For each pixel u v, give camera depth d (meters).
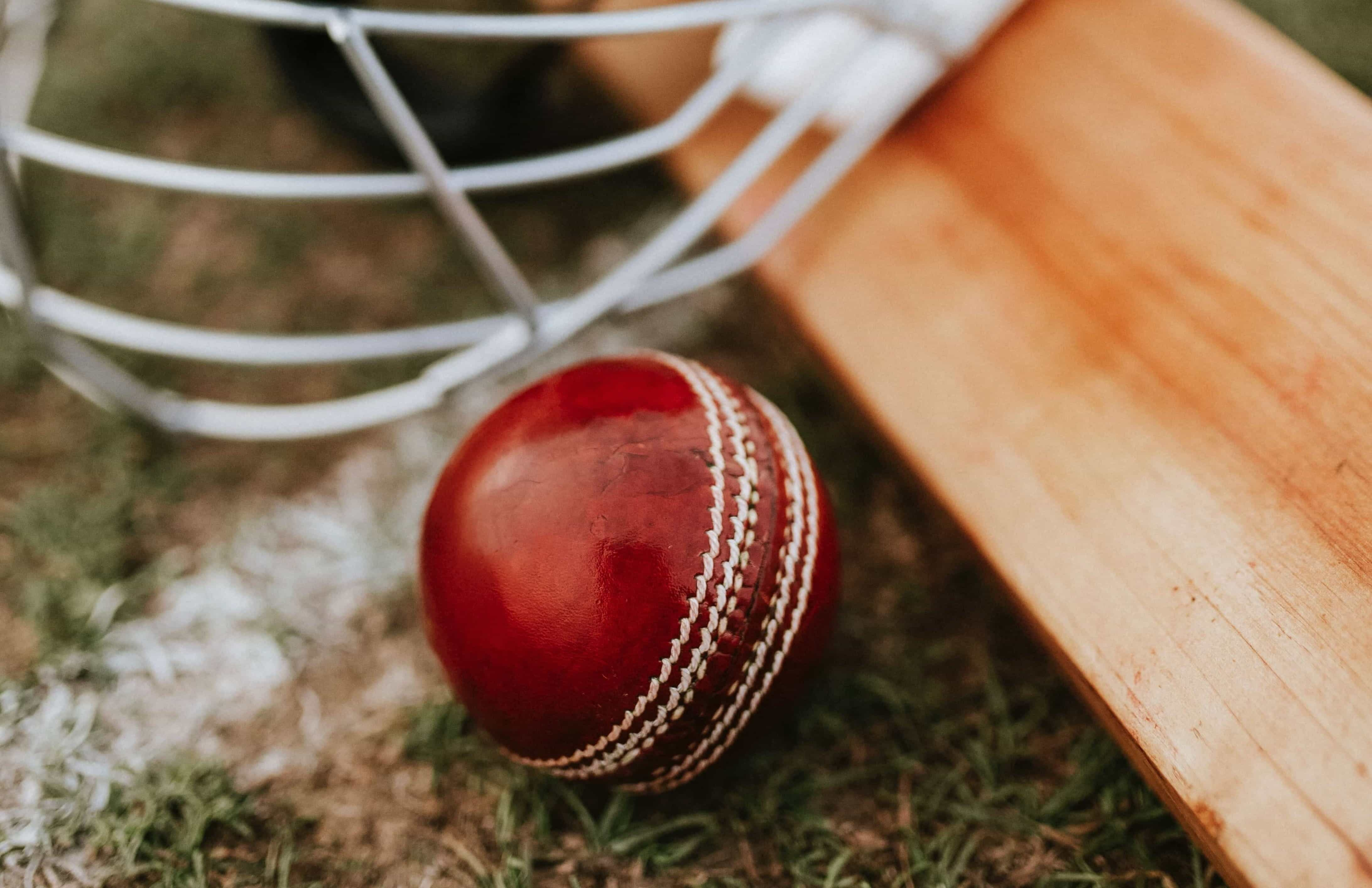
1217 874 0.29
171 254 0.39
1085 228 0.31
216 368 0.37
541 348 0.32
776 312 0.34
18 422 0.36
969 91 0.32
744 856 0.30
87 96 0.42
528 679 0.26
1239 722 0.26
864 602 0.33
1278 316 0.29
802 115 0.31
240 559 0.34
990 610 0.33
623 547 0.26
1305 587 0.27
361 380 0.37
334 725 0.32
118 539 0.34
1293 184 0.30
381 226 0.40
